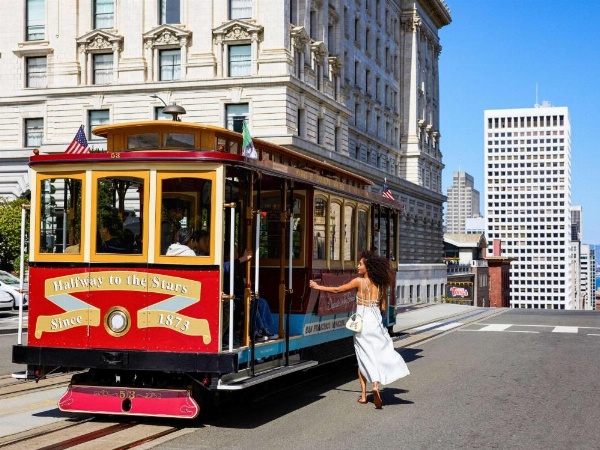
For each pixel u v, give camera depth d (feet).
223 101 149.18
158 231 31.12
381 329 36.11
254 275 33.27
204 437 29.71
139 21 154.20
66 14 159.12
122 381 32.63
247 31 148.25
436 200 279.28
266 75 146.72
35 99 159.94
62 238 32.30
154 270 30.99
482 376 46.50
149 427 31.32
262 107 147.43
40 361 31.71
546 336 73.31
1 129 163.63
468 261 350.64
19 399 37.60
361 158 209.77
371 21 218.79
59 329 31.91
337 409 36.01
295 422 32.83
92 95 155.94
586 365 51.49
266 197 39.40
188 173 31.01
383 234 55.26
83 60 157.69
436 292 255.09
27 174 160.66
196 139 33.88
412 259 248.93
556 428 31.86
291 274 36.76
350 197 45.32
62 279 31.99
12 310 100.68
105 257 31.53
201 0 151.43
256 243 32.86
